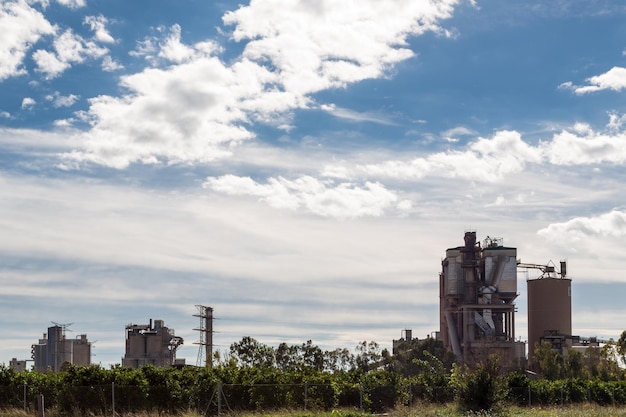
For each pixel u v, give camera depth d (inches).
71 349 6860.2
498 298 7509.8
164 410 1642.5
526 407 2301.9
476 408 1818.4
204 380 1740.9
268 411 1673.2
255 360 3710.6
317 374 2113.7
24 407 1603.1
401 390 2148.1
